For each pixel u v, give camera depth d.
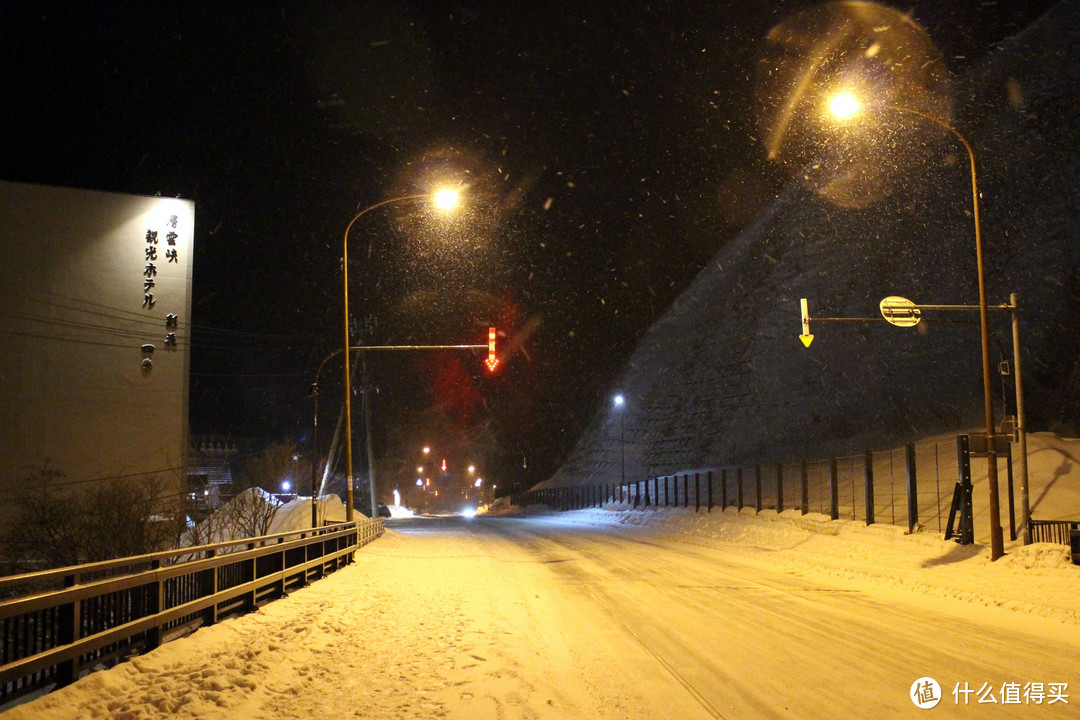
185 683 7.51
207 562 10.32
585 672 9.04
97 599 7.84
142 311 37.56
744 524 32.66
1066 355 50.91
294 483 54.59
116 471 36.31
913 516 23.78
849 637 11.25
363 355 61.75
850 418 63.44
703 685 8.37
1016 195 67.25
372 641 10.80
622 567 22.50
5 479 34.88
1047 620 12.70
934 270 71.25
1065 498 27.28
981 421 49.91
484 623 12.49
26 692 6.57
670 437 84.19
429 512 110.56
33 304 36.19
